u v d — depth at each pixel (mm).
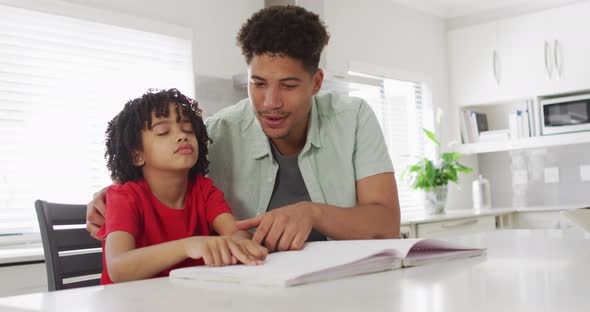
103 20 2732
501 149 4383
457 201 4684
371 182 1424
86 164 2740
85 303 561
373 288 571
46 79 2633
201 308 503
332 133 1457
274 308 485
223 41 3258
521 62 4285
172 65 3053
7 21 2510
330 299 518
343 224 1175
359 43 3986
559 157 4453
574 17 4020
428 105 4566
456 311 428
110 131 1330
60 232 1234
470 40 4590
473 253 829
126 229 1105
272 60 1171
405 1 4379
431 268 722
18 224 2512
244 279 659
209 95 3160
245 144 1479
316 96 1521
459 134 4645
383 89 4383
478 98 4539
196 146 1281
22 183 2543
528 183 4609
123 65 2879
